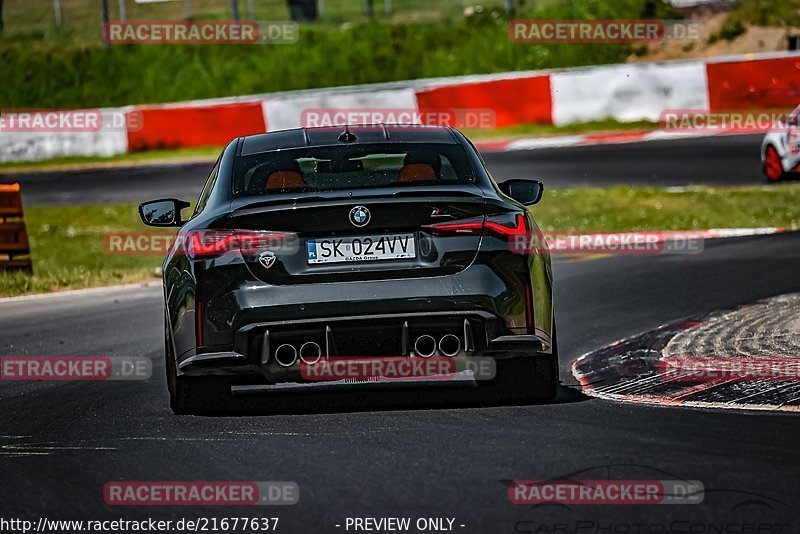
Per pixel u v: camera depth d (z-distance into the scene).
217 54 127.06
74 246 63.00
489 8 130.38
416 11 141.25
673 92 95.50
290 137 23.30
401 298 19.53
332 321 19.47
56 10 149.50
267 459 17.47
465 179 21.42
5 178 91.62
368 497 15.23
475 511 14.45
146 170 89.69
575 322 31.84
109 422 21.23
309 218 19.72
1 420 22.25
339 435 18.81
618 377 23.69
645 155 82.00
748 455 16.66
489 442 17.94
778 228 52.97
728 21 115.56
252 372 20.14
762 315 30.67
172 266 21.12
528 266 20.28
